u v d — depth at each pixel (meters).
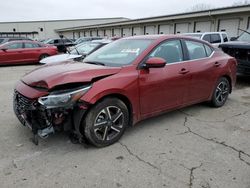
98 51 4.55
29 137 3.72
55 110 3.02
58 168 2.94
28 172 2.86
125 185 2.65
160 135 3.85
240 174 2.85
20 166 2.97
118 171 2.89
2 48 13.14
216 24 21.62
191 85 4.40
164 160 3.13
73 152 3.30
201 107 5.23
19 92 3.38
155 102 3.90
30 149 3.36
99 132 3.40
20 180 2.71
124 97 3.51
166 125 4.24
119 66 3.62
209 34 11.67
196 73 4.43
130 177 2.78
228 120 4.50
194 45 4.61
